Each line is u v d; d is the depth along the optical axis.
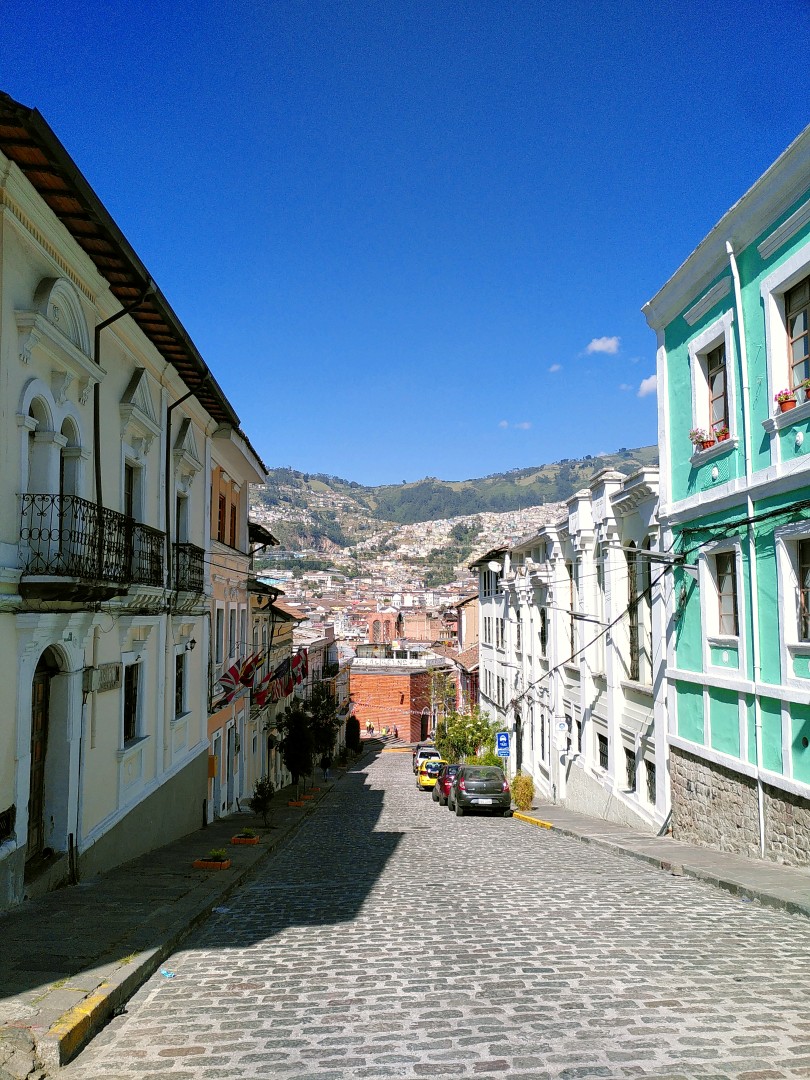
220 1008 5.66
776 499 11.19
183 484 17.03
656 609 15.95
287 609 37.12
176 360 14.96
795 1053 4.52
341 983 6.11
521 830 19.39
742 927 7.72
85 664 11.38
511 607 35.25
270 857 15.70
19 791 9.01
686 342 14.41
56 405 10.09
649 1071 4.31
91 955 6.81
